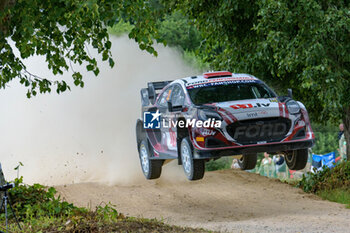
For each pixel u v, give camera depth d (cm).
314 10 2161
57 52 1811
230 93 1850
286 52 2297
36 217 1438
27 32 1577
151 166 2142
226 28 2711
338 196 2089
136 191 2306
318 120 2775
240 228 1496
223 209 1933
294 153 1850
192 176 1764
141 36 1593
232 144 1680
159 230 1291
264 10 2245
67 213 1420
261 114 1692
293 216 1692
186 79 1977
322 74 2198
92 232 1234
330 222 1540
